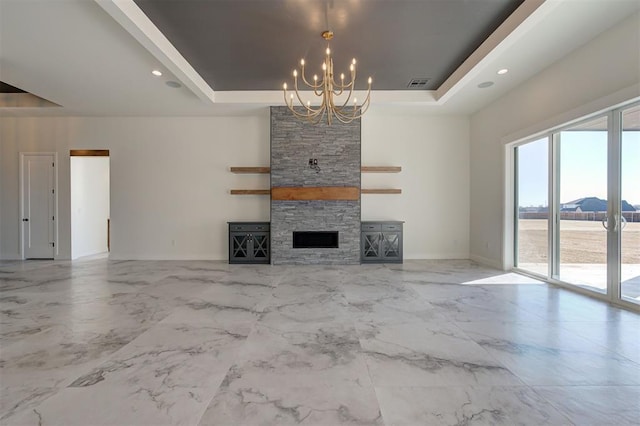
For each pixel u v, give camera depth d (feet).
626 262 10.78
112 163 20.93
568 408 5.39
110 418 5.13
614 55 10.46
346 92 17.28
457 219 21.04
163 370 6.63
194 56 13.33
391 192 20.58
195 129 20.95
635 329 8.82
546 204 14.60
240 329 8.84
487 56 12.04
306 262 19.10
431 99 17.54
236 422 5.02
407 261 20.06
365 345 7.82
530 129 14.79
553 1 8.88
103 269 17.65
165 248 20.94
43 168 21.11
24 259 21.03
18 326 9.10
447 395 5.76
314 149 19.03
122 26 10.18
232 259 19.38
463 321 9.47
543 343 7.93
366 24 11.00
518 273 16.37
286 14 10.41
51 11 9.78
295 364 6.87
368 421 5.06
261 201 20.94
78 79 14.92
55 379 6.29
